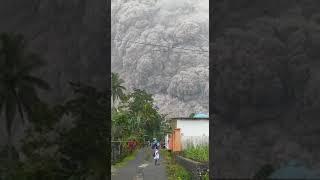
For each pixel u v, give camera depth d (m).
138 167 30.52
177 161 32.22
